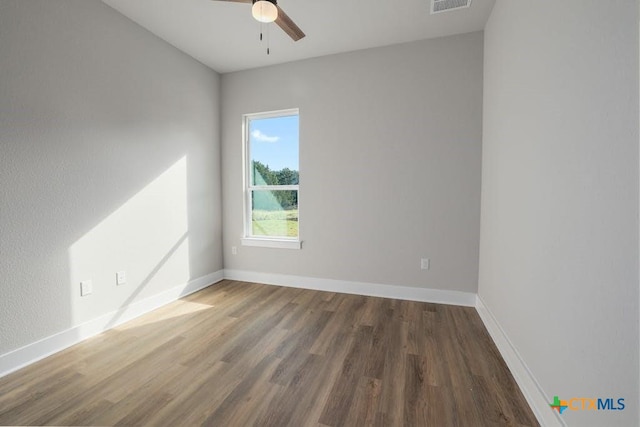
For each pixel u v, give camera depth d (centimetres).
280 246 341
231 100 353
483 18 245
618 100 90
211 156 346
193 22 250
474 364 181
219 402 147
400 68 287
